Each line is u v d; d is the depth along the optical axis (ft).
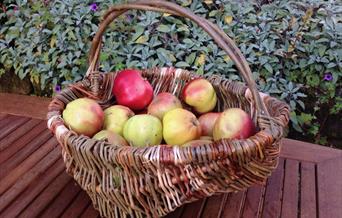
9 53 4.89
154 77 2.66
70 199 2.23
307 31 4.36
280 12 4.49
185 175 1.74
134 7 2.08
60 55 4.68
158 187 1.78
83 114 2.09
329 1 4.65
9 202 2.19
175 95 2.64
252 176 1.84
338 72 4.19
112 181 1.83
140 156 1.70
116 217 1.98
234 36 4.36
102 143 1.79
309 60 4.17
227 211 2.19
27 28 4.87
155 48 4.54
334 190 2.36
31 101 3.36
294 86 4.30
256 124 2.18
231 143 1.70
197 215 2.16
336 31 4.24
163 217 2.14
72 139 1.84
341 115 4.33
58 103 2.21
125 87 2.40
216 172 1.75
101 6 4.65
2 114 3.13
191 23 4.56
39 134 2.85
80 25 4.60
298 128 4.22
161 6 2.01
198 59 4.32
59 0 4.78
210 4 4.68
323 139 4.44
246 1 4.69
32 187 2.31
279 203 2.25
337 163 2.62
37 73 4.75
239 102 2.43
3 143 2.73
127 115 2.24
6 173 2.42
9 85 5.08
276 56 4.31
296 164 2.60
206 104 2.42
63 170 2.46
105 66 4.37
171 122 2.11
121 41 4.52
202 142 2.01
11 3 5.24
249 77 1.90
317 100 4.35
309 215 2.16
